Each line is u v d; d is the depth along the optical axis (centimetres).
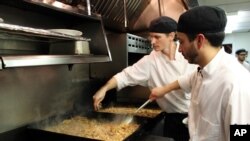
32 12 155
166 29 179
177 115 195
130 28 292
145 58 212
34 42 159
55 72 183
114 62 238
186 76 162
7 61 91
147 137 149
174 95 190
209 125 105
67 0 155
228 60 104
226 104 96
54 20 178
